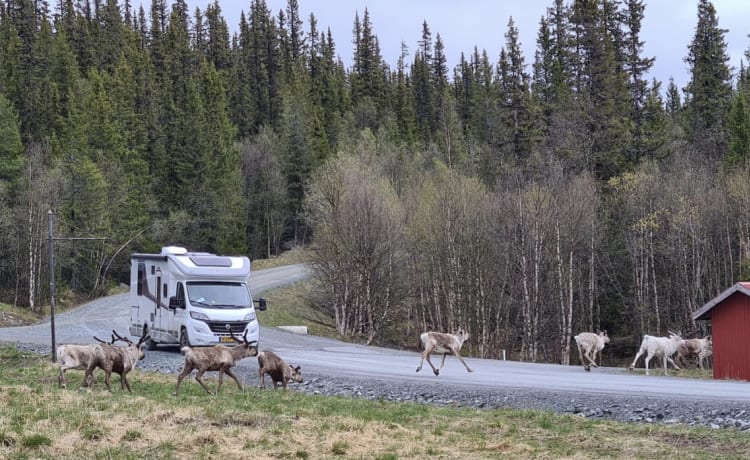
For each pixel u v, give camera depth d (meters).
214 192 93.94
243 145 114.19
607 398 22.05
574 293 69.44
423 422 18.22
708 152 80.44
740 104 75.50
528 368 35.47
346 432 16.02
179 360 30.27
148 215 88.19
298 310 64.94
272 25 154.00
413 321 71.12
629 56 91.44
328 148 115.31
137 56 122.38
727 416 19.09
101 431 14.49
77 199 77.19
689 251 64.81
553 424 18.14
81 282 81.50
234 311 30.97
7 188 74.62
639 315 64.38
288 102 120.00
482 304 62.19
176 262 31.72
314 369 29.55
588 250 67.56
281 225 110.19
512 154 91.06
